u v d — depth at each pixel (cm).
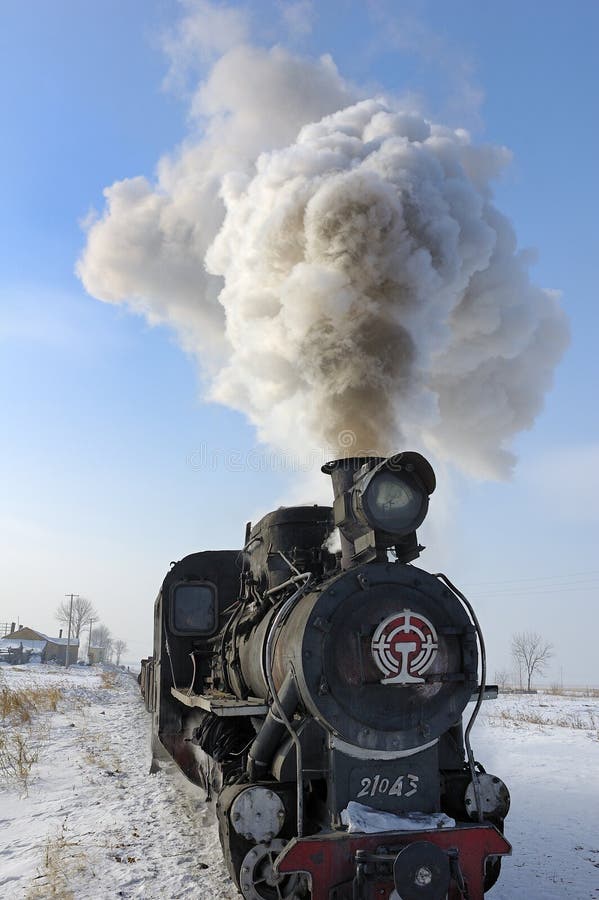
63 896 490
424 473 493
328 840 409
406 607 463
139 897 495
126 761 1094
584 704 2369
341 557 573
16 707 1633
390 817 432
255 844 447
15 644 7688
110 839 637
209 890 507
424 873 394
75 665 6844
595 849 616
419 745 448
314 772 452
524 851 611
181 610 905
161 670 892
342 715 437
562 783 898
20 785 896
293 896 437
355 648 450
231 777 522
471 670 462
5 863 587
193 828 676
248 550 759
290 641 472
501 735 1376
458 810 481
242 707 534
